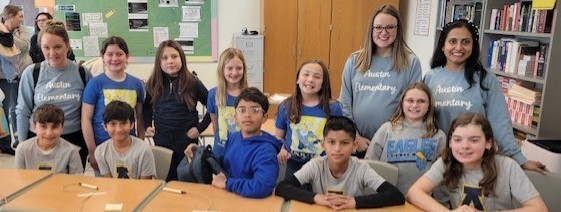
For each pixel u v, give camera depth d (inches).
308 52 201.9
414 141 85.4
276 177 74.4
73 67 99.4
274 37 199.8
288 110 91.7
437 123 86.2
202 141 131.0
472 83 83.6
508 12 133.1
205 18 211.0
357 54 95.7
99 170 91.8
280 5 197.2
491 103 83.9
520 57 128.5
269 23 198.1
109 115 85.0
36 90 96.0
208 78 218.7
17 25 166.1
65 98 97.2
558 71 112.8
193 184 76.7
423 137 85.0
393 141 86.6
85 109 97.7
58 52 94.0
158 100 104.8
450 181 72.6
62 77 97.0
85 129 98.3
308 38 200.5
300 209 66.7
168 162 88.0
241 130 80.5
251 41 197.5
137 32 207.2
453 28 82.7
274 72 203.2
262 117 78.4
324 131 74.7
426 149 84.8
